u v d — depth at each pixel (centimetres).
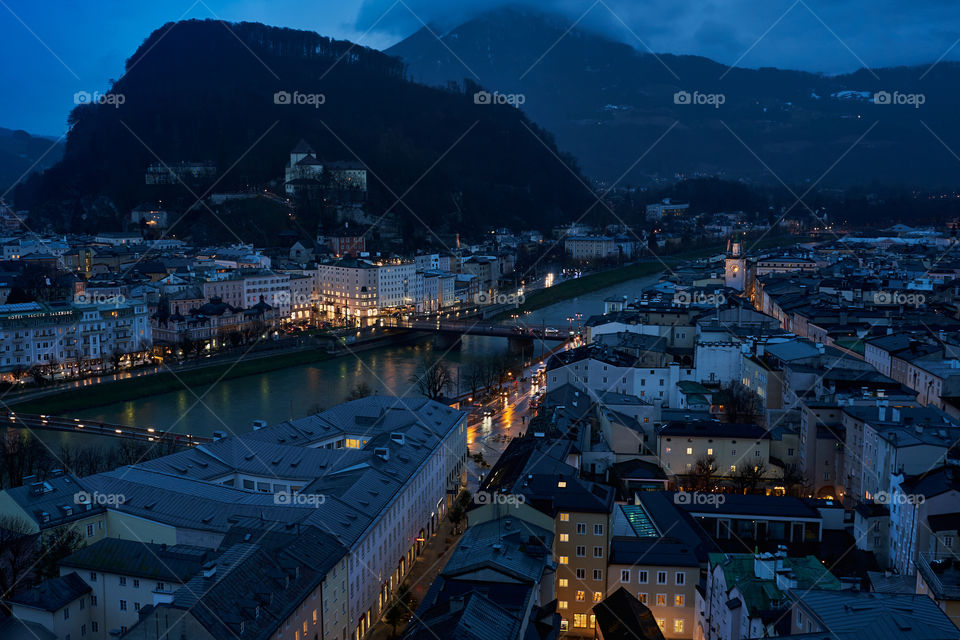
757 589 15838
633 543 19588
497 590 16100
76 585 17462
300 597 15712
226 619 14275
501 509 19162
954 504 18475
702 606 18175
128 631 14125
